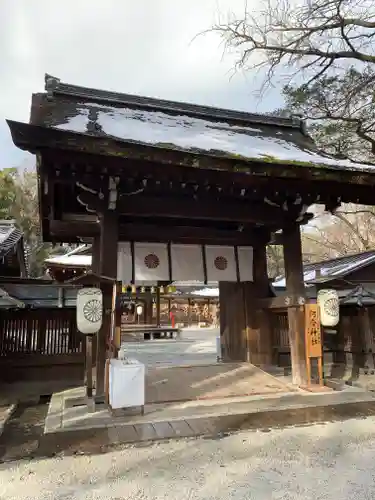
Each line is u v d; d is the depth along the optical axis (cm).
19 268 1179
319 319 677
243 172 545
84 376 737
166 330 2394
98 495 302
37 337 730
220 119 855
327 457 374
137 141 513
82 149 471
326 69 950
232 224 857
